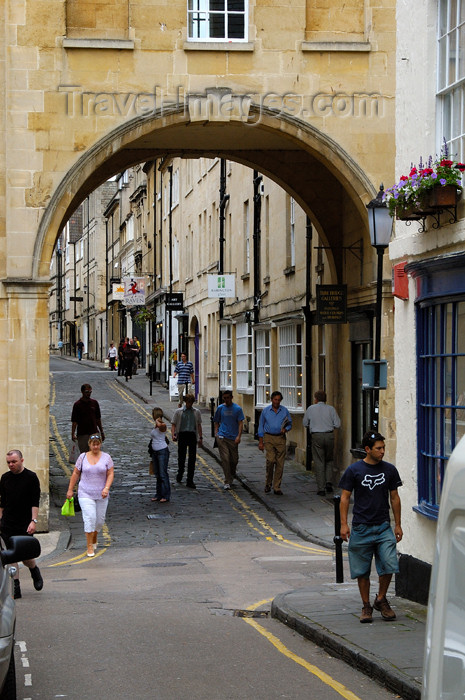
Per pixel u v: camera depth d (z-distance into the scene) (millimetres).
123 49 19750
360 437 22828
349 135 20203
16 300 19391
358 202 20438
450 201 10391
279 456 22984
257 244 32156
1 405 19375
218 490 24250
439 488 11148
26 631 10805
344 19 20453
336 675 8828
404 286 12039
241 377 34969
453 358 10805
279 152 24203
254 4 20094
